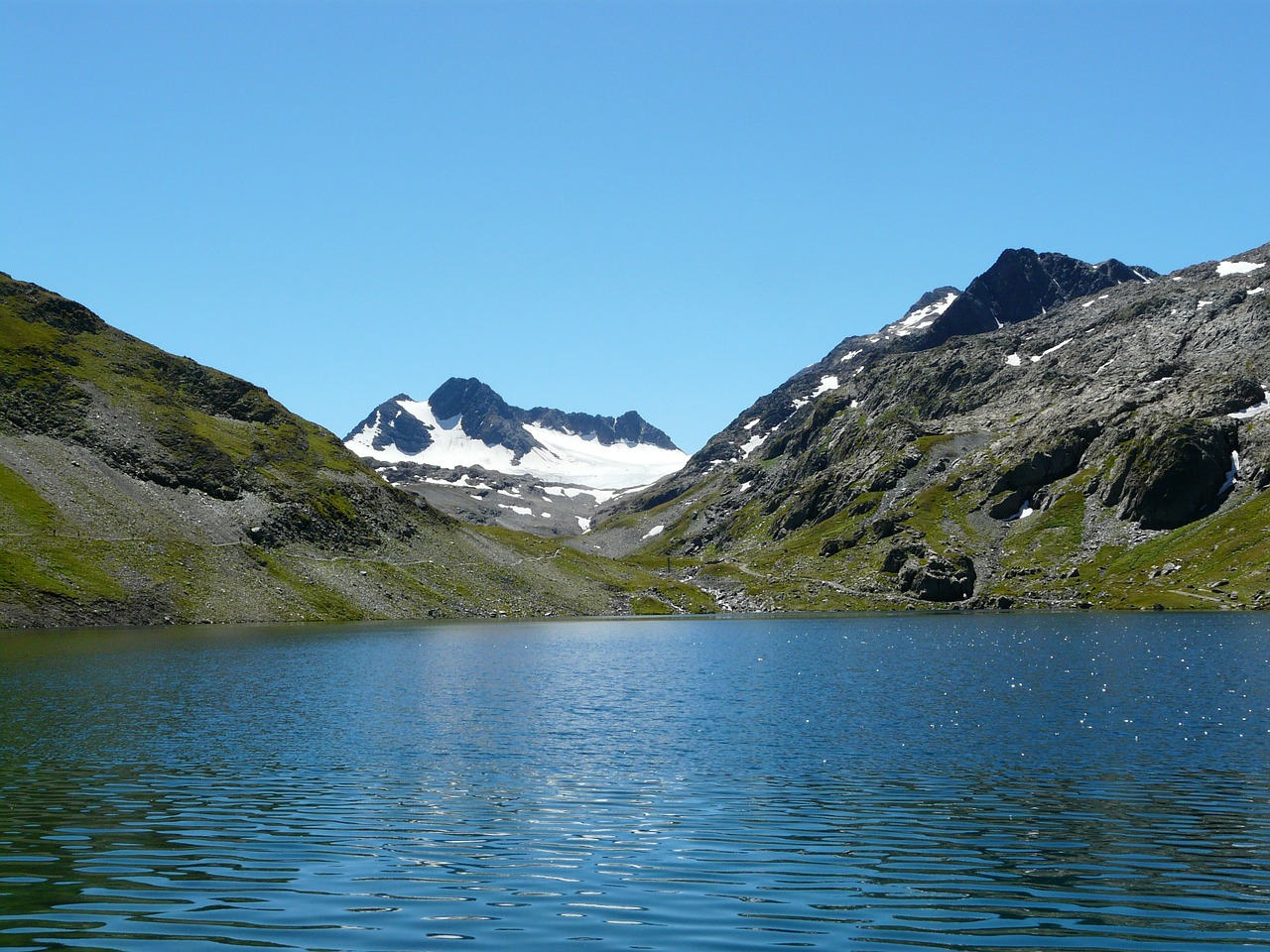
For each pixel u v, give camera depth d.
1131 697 79.38
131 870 33.62
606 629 195.25
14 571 165.38
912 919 29.52
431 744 60.59
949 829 40.06
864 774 51.09
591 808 43.53
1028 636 155.38
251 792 46.28
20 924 28.02
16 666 101.69
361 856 35.78
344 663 112.94
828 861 35.50
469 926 28.34
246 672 100.38
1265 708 72.69
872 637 163.25
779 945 27.22
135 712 72.31
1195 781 48.81
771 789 47.41
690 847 37.34
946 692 85.06
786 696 84.69
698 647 146.25
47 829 39.00
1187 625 174.00
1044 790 46.97
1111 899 31.58
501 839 38.31
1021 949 27.31
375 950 26.36
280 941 26.91
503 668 110.88
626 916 29.45
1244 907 30.91
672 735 64.19
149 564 185.12
